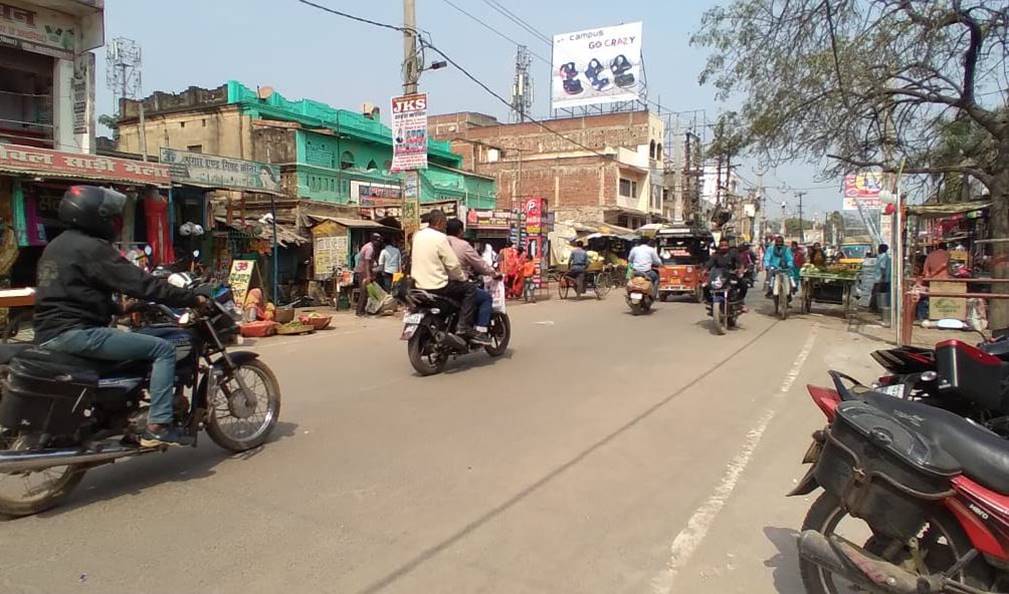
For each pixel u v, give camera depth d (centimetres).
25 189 1120
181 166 1526
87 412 431
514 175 4666
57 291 429
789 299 1623
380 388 768
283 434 586
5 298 790
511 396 733
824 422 652
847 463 290
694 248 2044
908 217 1573
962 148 1653
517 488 468
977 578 271
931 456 272
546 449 553
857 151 1606
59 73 1317
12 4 1236
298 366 897
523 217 2420
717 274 1280
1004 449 273
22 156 1071
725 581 350
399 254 1633
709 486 480
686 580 350
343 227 1822
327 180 2412
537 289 2338
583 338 1173
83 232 443
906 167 1591
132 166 1226
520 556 371
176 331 483
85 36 1331
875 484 281
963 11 1287
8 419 406
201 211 1567
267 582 339
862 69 1447
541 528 406
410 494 454
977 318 1312
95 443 435
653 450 557
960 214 1630
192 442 484
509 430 604
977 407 361
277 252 1802
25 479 433
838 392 332
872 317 1642
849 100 1492
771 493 470
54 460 411
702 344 1132
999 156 1352
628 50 4650
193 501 440
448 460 522
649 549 383
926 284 1369
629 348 1069
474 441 571
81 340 426
